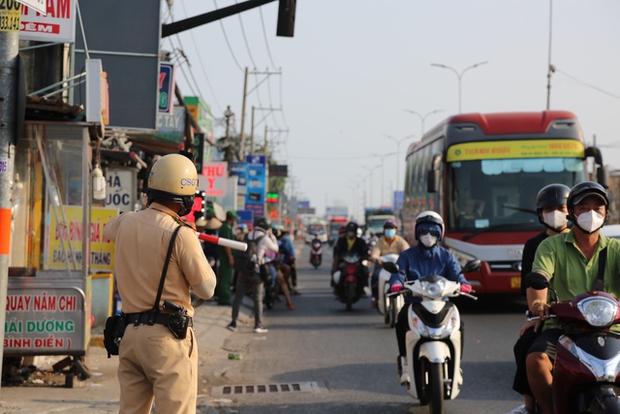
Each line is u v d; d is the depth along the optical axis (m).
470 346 12.39
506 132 17.25
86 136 8.98
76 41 14.40
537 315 5.57
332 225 74.50
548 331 5.65
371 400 8.70
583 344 4.94
